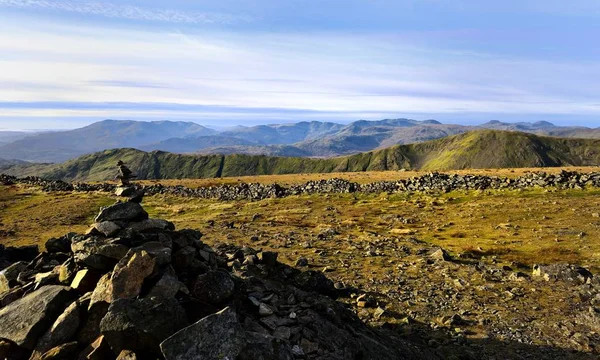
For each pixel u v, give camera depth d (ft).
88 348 31.24
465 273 86.63
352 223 154.61
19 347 32.73
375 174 367.86
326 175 403.95
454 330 59.77
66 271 40.86
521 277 82.64
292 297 47.16
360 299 69.21
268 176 433.48
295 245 115.03
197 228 148.05
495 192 189.57
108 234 41.55
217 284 38.17
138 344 29.60
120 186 49.73
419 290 76.69
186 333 28.53
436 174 223.71
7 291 43.52
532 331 59.52
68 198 254.88
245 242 119.34
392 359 43.86
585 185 174.91
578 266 84.33
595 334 57.62
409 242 118.93
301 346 36.68
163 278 36.14
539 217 138.62
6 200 253.85
